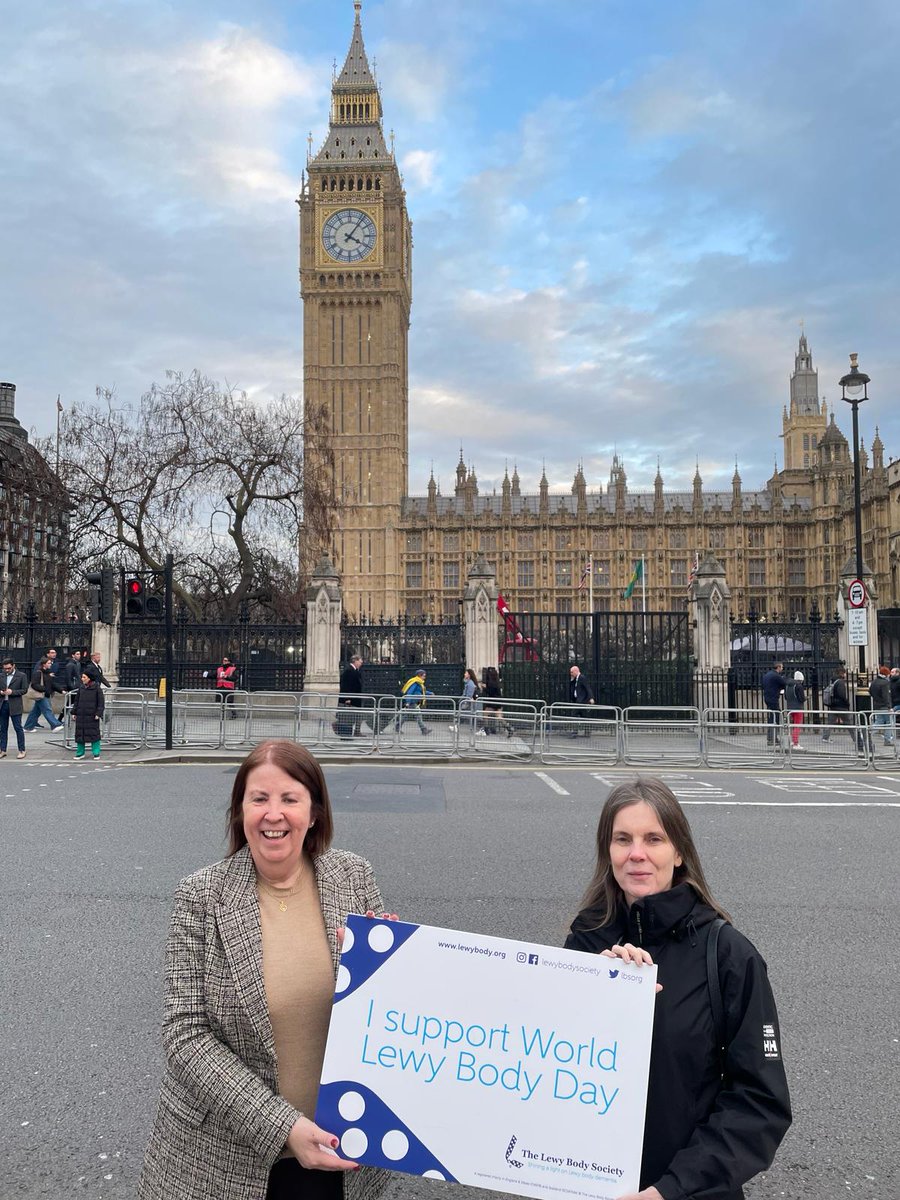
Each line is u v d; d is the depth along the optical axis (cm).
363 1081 239
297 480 3606
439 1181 370
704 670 2438
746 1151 217
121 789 1310
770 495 10612
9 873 809
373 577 10069
